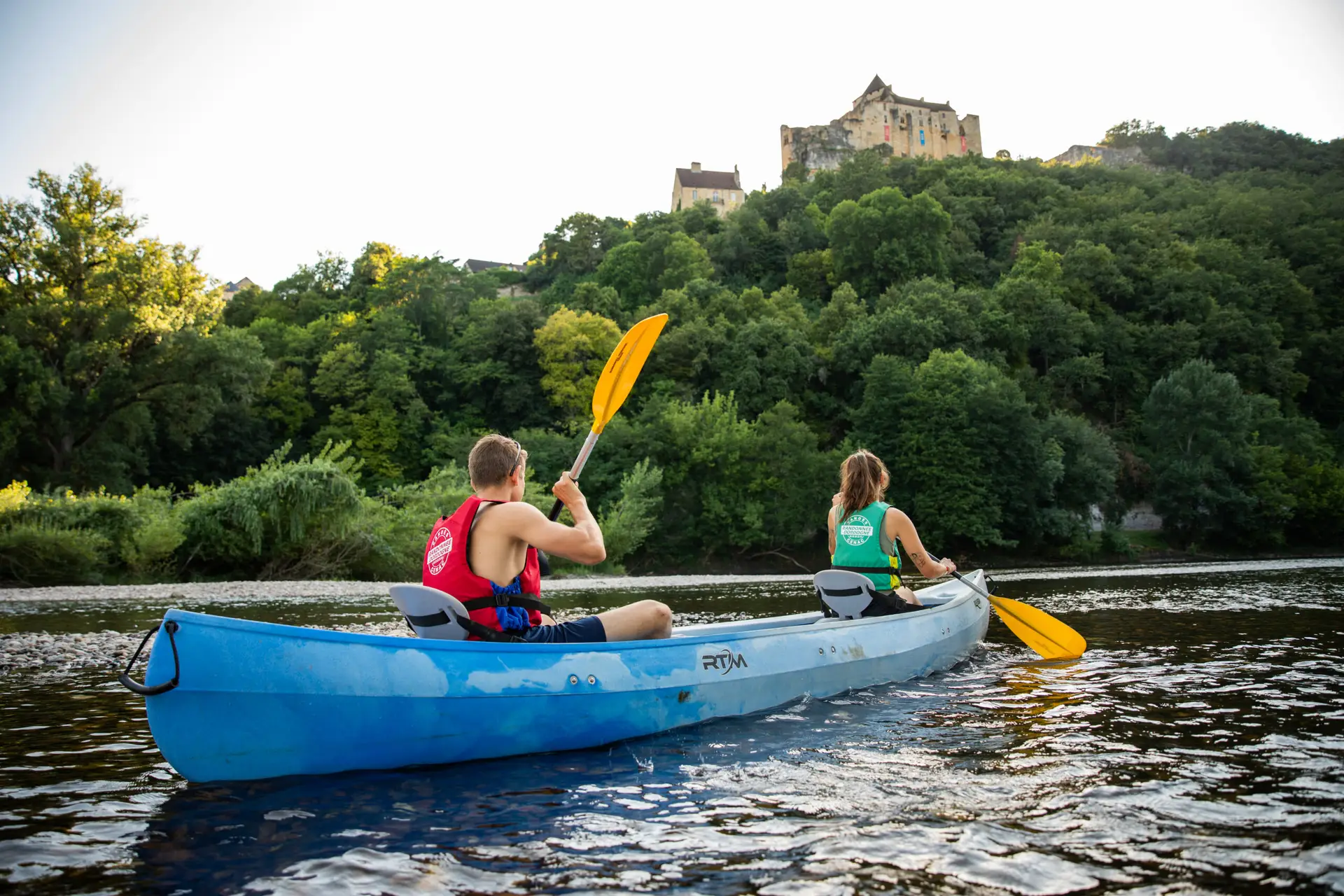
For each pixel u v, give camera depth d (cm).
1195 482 3831
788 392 4572
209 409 3212
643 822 233
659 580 2241
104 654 619
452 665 297
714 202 9344
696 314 5378
